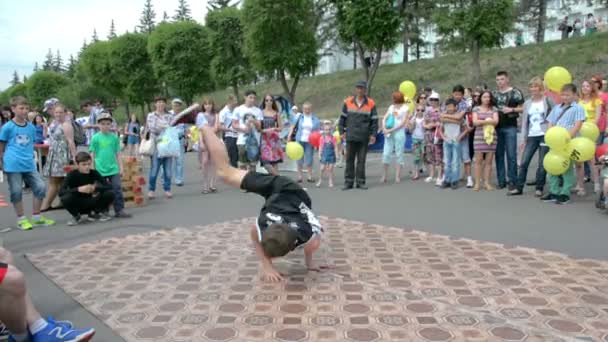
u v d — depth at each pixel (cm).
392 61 5366
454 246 565
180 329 371
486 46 2297
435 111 1077
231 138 1038
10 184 729
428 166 1257
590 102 888
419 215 742
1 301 305
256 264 520
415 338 345
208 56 3591
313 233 464
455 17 2277
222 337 355
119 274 497
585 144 748
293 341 346
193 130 1495
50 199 880
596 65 2730
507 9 2228
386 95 3297
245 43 2747
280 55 2564
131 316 396
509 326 359
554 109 819
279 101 1322
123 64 4319
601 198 739
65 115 877
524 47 3369
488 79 2966
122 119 5153
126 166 899
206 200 937
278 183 470
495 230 637
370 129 1002
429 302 405
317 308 400
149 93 4391
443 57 3700
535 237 598
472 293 422
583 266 484
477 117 938
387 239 604
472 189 965
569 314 377
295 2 2538
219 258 543
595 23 3709
